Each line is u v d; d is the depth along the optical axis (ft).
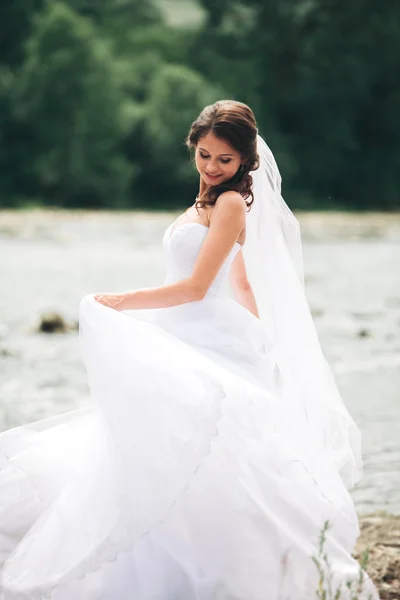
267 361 14.88
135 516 12.92
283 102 212.23
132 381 13.57
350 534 14.08
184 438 13.02
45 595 13.14
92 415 14.97
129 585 13.20
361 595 13.47
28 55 191.21
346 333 49.98
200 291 14.34
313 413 15.71
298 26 215.92
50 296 62.39
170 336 14.20
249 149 14.64
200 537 13.34
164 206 190.19
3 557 14.69
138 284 69.67
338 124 210.38
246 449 13.65
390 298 65.00
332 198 208.74
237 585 13.23
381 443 27.86
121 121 187.93
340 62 210.59
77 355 42.01
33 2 209.56
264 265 16.17
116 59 212.84
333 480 14.85
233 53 221.05
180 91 191.83
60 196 184.03
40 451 14.73
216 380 13.29
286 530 13.50
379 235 129.49
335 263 90.12
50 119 183.21
